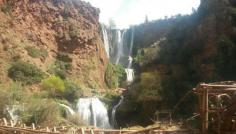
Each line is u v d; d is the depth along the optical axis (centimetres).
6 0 5712
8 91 3778
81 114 4731
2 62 4956
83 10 6788
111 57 7750
